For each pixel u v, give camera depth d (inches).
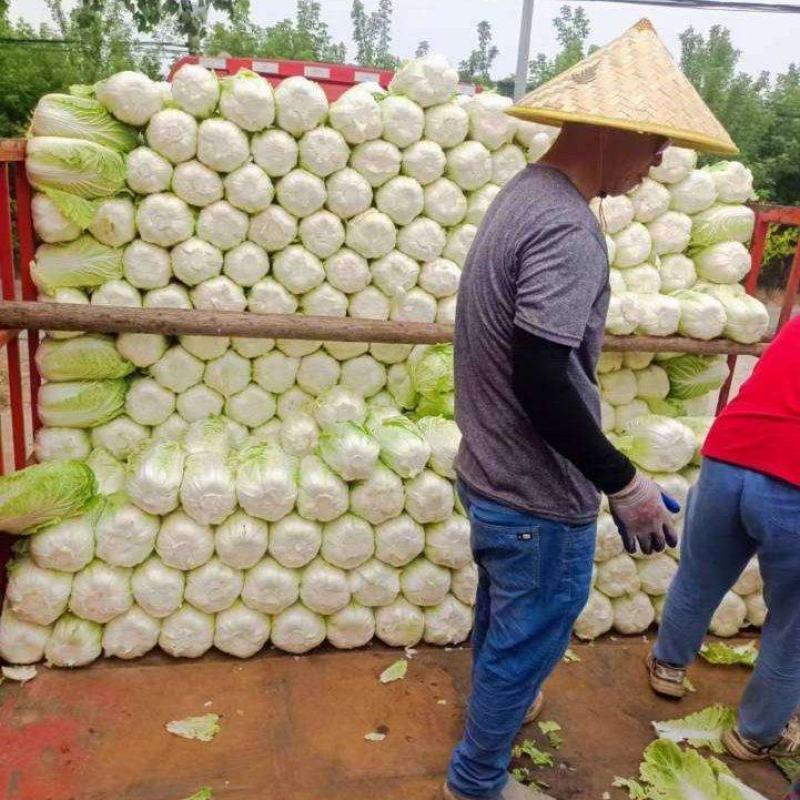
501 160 115.6
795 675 88.7
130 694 97.6
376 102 107.1
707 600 98.7
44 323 96.6
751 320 119.4
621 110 63.6
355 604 108.3
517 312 61.7
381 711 98.5
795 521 82.1
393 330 108.5
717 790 88.0
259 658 107.0
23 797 80.8
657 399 128.4
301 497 102.1
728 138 69.1
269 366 111.3
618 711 102.9
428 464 107.4
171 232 102.0
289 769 87.7
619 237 121.3
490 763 78.6
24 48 586.6
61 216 98.0
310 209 106.7
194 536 100.0
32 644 99.2
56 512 95.9
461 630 112.4
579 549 71.6
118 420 108.6
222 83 102.7
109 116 100.1
